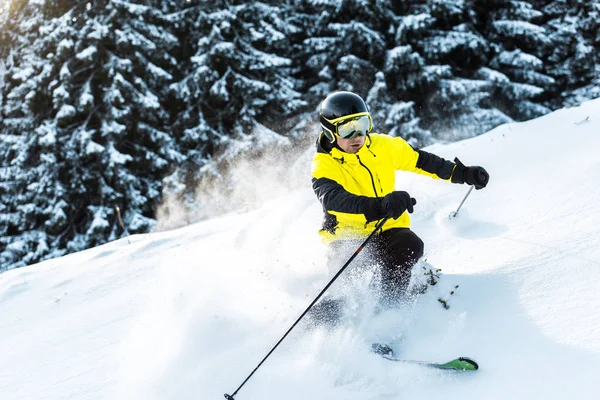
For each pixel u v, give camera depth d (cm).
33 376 330
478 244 352
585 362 218
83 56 1455
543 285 276
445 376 237
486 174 327
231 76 1598
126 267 489
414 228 407
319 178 304
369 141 311
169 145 1564
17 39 1714
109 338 354
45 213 1462
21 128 1588
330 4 1606
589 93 1766
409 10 1603
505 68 1700
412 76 1572
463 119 1585
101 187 1463
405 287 300
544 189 400
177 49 1711
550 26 1794
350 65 1567
